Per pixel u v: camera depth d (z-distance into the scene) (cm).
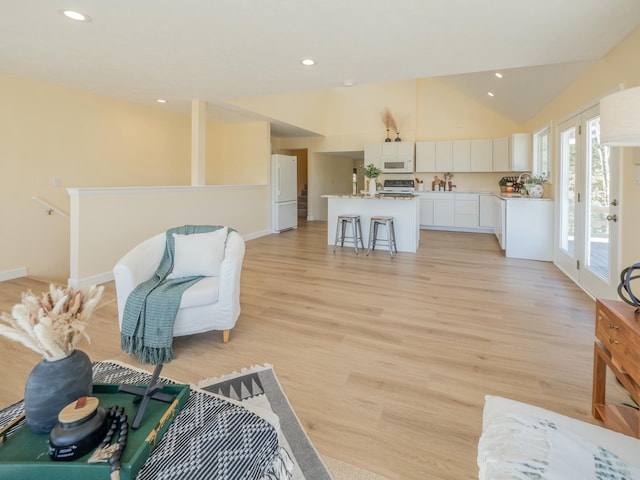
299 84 443
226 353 246
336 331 281
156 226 477
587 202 368
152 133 591
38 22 268
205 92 486
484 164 780
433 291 380
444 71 384
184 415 116
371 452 156
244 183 760
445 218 821
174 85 452
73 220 382
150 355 234
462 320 302
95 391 125
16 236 420
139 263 258
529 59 338
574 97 405
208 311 253
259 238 712
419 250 601
